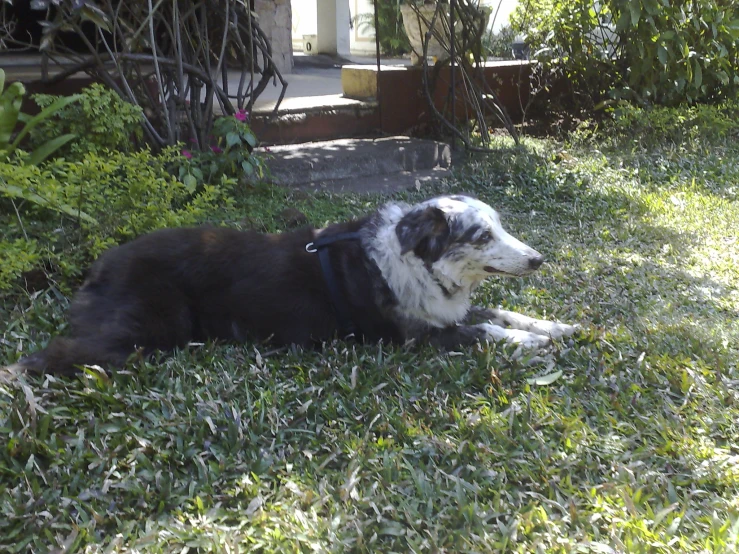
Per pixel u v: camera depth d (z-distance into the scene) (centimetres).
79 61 220
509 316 154
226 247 141
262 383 128
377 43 301
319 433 115
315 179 255
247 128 225
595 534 95
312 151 267
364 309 140
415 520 97
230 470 106
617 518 97
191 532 94
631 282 179
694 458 110
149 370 127
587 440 114
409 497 101
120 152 196
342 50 535
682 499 102
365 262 140
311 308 139
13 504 96
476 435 115
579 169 266
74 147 196
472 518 97
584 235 212
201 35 233
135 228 169
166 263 137
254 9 401
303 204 222
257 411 119
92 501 98
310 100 305
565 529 96
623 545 92
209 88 234
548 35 339
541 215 231
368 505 99
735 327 156
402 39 542
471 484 104
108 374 125
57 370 124
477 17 298
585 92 350
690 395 127
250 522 96
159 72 216
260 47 245
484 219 138
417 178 263
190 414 115
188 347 135
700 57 329
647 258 196
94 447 107
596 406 123
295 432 115
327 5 526
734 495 103
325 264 139
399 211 145
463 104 321
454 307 144
